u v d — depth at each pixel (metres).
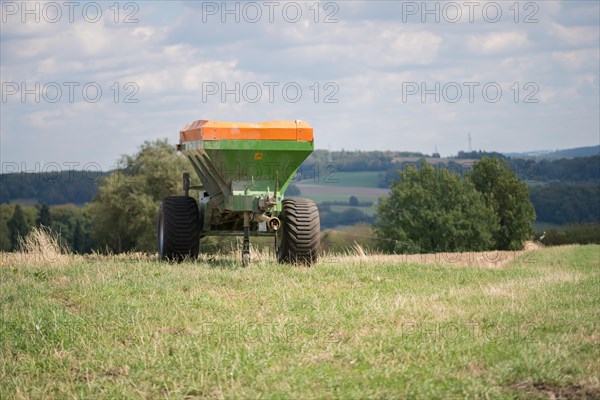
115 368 27.34
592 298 39.03
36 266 50.59
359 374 24.94
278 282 41.94
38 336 31.39
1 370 27.59
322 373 25.08
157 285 40.62
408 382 23.73
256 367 26.00
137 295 38.88
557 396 22.95
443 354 26.64
